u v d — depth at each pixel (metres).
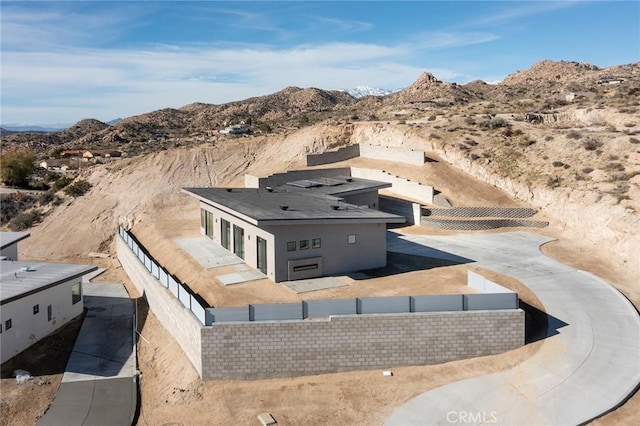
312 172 54.31
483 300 21.27
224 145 67.38
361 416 17.73
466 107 83.56
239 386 19.98
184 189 41.31
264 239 28.88
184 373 21.58
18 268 30.47
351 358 20.59
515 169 49.81
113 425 19.80
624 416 16.80
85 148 132.00
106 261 44.62
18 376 23.11
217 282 28.11
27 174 76.69
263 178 50.94
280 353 20.41
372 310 20.84
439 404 17.95
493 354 21.09
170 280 27.41
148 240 44.00
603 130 55.81
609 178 42.50
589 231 38.09
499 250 35.41
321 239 28.81
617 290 27.50
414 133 60.75
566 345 21.38
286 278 27.97
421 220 43.28
